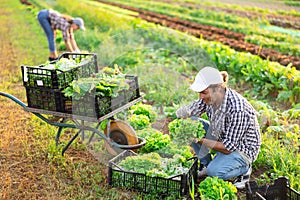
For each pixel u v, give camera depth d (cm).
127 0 3306
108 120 614
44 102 617
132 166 596
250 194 522
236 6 2791
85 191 593
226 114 583
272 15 2312
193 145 651
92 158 688
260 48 1309
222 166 591
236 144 591
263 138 714
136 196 573
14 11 2847
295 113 843
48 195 582
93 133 651
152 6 2844
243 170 600
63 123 636
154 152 643
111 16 1923
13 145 735
